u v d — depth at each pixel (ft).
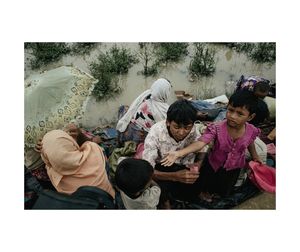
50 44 11.43
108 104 11.51
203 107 11.48
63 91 11.30
